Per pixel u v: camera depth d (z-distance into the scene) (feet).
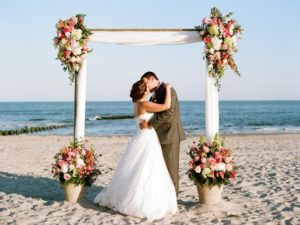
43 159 46.62
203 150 20.95
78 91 22.35
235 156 46.57
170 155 20.68
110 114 289.74
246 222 18.65
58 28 21.48
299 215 19.98
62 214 19.85
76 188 21.80
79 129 22.54
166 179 19.95
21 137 89.92
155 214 18.83
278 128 137.08
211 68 21.16
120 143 71.82
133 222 18.35
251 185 28.04
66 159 21.68
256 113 281.13
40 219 19.11
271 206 21.88
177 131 20.77
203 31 21.02
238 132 116.57
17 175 33.83
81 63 22.12
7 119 221.87
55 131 124.16
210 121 21.52
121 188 19.60
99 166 39.47
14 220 19.01
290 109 379.14
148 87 20.76
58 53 21.58
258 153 50.21
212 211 20.27
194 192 25.91
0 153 53.47
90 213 19.94
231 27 20.80
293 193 25.04
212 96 21.44
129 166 19.74
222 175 20.47
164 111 19.97
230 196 24.45
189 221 18.74
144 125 20.18
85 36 21.76
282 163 39.45
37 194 25.80
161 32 21.90
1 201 23.18
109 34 22.04
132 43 22.17
